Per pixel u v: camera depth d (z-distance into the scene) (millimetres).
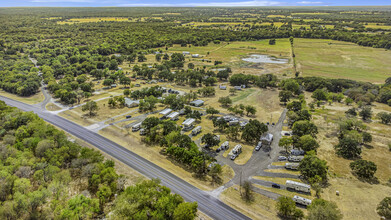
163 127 103000
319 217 55438
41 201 59562
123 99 140875
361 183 74500
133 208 57031
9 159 72062
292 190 71688
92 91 166375
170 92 169125
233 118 123312
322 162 77938
